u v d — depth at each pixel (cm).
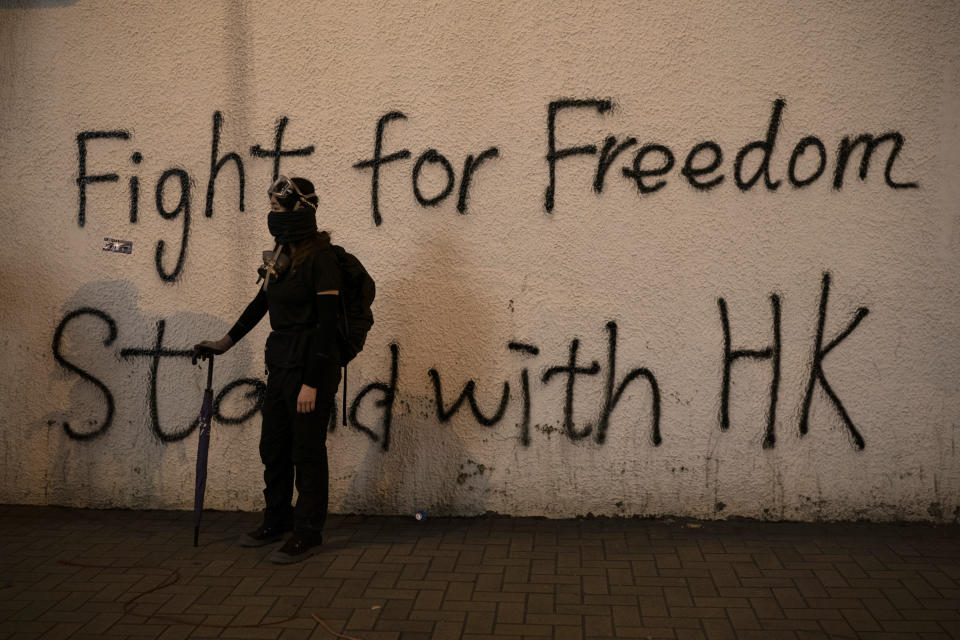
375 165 466
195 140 476
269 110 470
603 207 456
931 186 439
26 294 485
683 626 339
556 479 469
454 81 459
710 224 451
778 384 454
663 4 445
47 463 491
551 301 462
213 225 479
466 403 470
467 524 464
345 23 462
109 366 486
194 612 353
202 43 471
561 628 338
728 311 454
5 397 488
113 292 485
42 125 482
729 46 444
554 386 465
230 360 481
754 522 459
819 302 449
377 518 476
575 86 453
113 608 357
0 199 485
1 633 333
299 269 407
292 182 406
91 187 483
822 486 455
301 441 412
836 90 440
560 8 450
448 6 457
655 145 451
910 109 438
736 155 447
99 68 477
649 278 456
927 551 414
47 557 415
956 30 432
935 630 333
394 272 470
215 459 484
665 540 434
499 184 461
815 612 350
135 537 444
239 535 448
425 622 344
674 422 460
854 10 437
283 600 365
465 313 467
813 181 445
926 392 446
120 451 488
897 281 445
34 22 478
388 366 473
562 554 417
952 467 448
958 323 443
